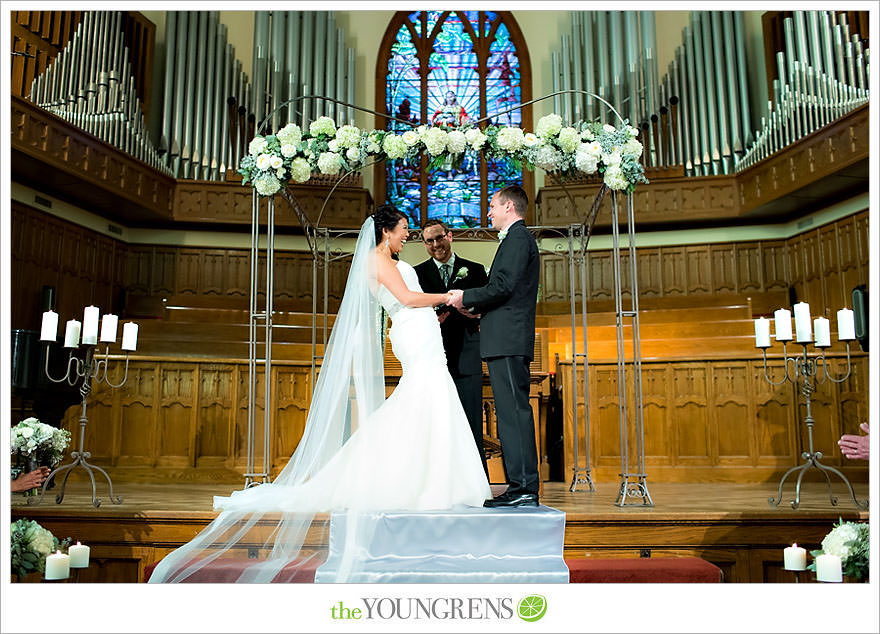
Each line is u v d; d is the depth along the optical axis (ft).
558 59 35.91
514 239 12.99
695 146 33.94
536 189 36.27
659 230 35.01
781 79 31.68
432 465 12.71
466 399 16.03
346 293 13.58
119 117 30.37
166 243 34.32
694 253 34.65
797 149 29.86
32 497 15.55
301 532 12.17
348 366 13.26
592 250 34.96
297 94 35.01
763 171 31.71
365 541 11.70
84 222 31.71
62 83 29.04
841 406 24.11
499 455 17.84
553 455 25.02
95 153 29.04
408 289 13.44
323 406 13.21
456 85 37.14
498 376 12.95
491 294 12.70
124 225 33.86
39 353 18.37
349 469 12.41
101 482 22.67
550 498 17.38
